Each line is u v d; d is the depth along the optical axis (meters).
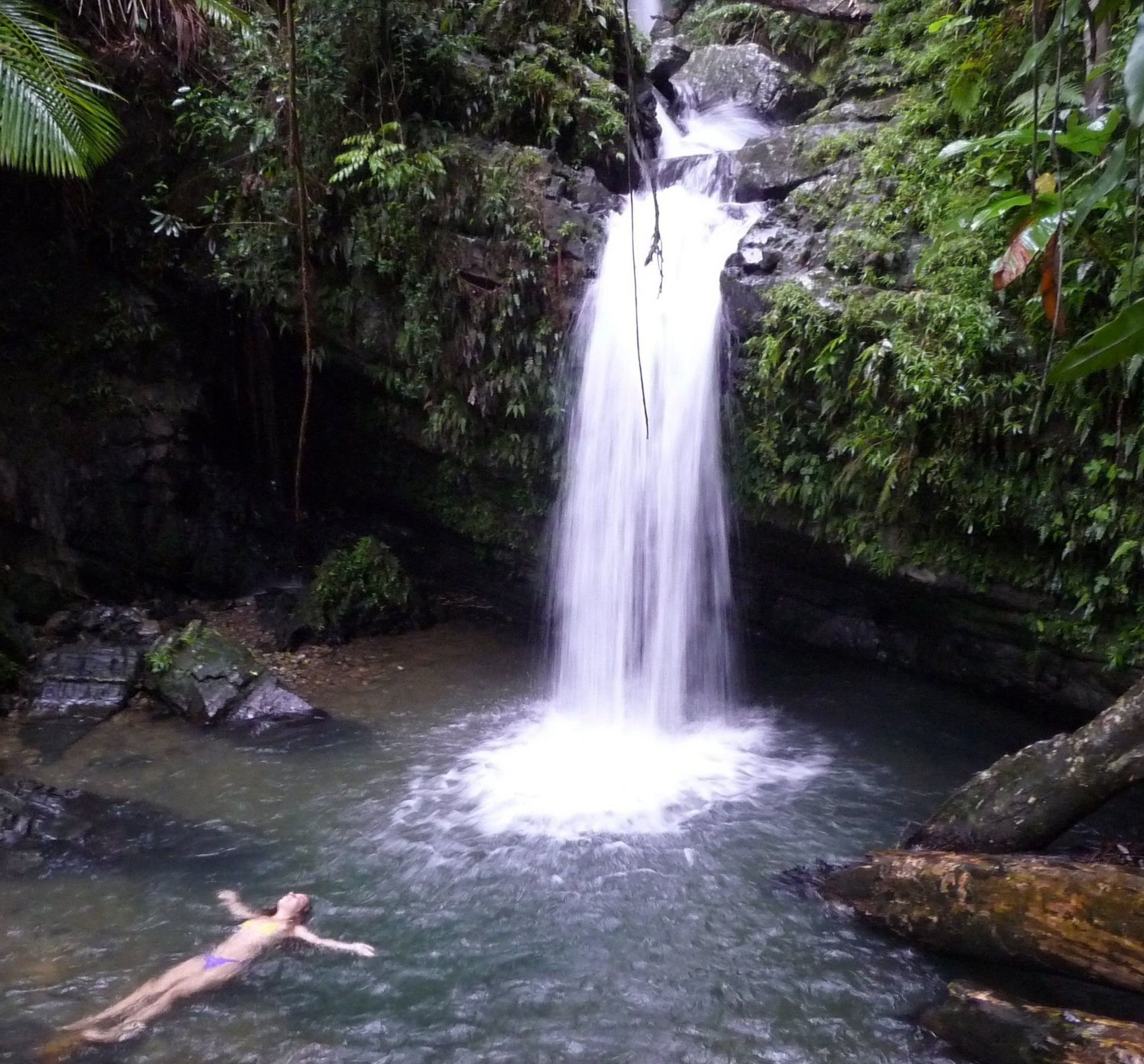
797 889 5.16
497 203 7.88
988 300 5.87
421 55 8.53
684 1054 3.94
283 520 10.17
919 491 6.31
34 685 7.50
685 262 7.70
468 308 8.19
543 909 4.98
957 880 4.47
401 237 8.20
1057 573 6.01
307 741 7.03
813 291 6.56
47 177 8.51
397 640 9.19
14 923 4.73
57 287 8.87
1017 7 6.64
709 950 4.64
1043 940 4.12
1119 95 5.31
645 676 7.64
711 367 7.19
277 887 5.13
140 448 9.15
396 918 4.87
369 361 8.73
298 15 8.31
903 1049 3.98
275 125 8.16
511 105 8.64
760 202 8.34
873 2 9.45
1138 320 2.25
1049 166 5.59
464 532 9.40
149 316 9.11
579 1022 4.13
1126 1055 3.51
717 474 7.30
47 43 5.82
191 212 8.82
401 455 9.51
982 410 5.80
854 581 7.51
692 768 6.70
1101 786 4.62
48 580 8.66
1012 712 7.26
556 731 7.32
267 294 8.58
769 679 8.16
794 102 11.54
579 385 7.89
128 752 6.77
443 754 6.87
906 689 7.78
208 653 7.66
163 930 4.71
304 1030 4.04
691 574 7.45
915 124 7.30
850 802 6.18
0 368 8.71
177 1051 3.88
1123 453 5.36
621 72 9.89
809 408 6.67
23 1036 3.94
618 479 7.75
